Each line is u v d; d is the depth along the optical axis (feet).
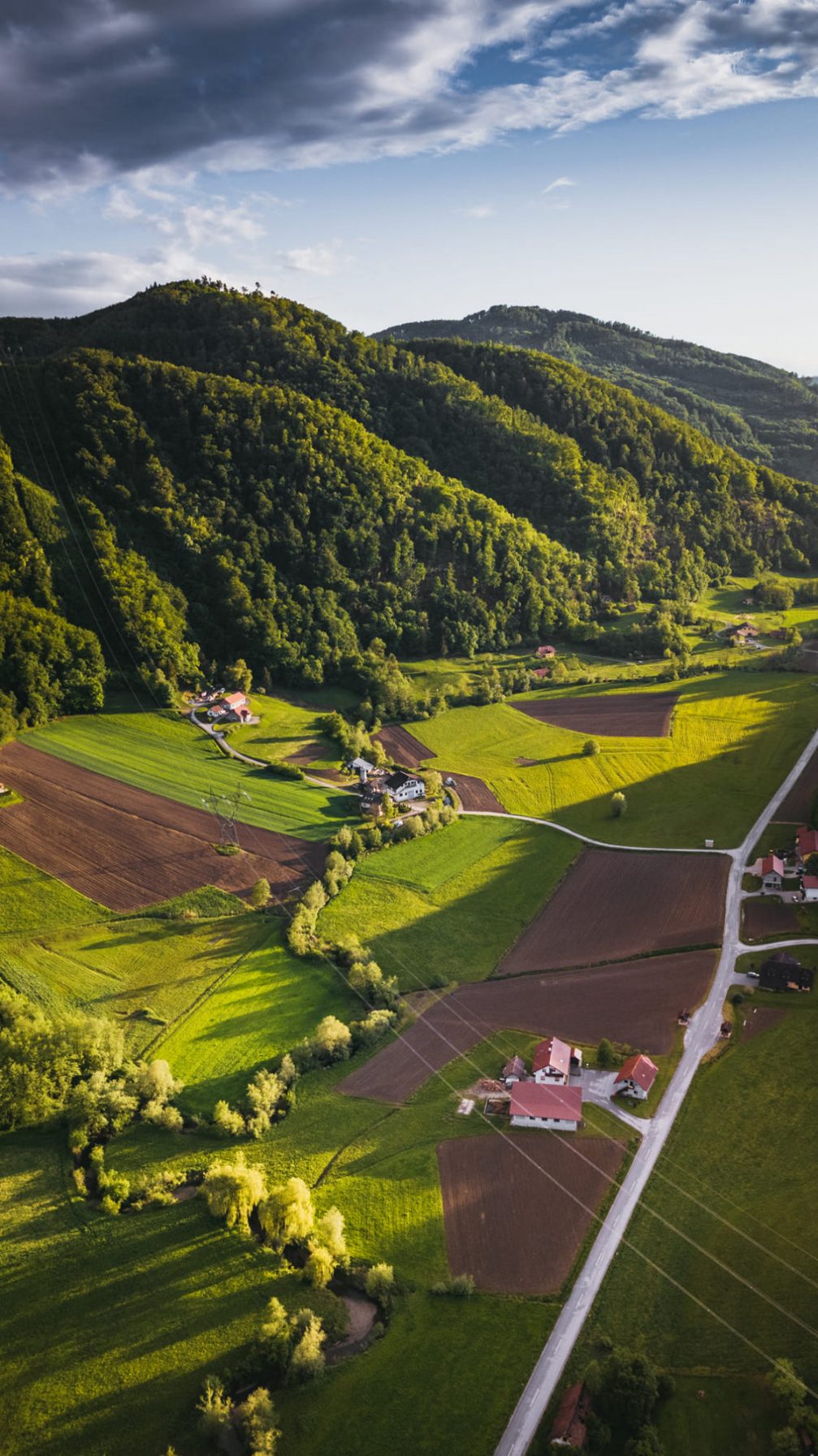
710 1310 243.81
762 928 417.08
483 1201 283.79
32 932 421.18
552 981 395.34
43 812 516.73
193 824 519.19
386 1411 225.35
